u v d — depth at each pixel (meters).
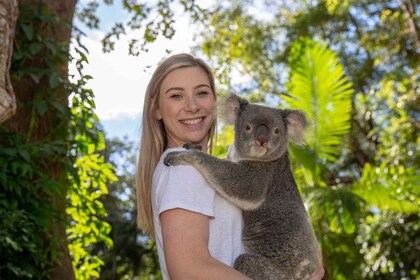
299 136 4.29
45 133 6.84
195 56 3.78
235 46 12.10
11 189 6.18
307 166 9.59
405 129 13.84
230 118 4.25
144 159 3.71
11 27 3.88
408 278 14.84
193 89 3.65
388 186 9.73
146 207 3.66
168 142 3.84
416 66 17.59
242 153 4.01
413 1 17.44
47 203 6.67
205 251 3.05
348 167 19.88
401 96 14.99
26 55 6.65
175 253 3.02
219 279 2.97
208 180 3.60
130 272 21.84
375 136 18.80
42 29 7.01
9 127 6.70
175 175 3.22
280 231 3.79
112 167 7.70
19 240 6.13
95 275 7.84
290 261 3.75
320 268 3.92
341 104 9.42
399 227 13.84
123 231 21.47
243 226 3.85
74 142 6.97
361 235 13.91
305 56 9.44
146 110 3.73
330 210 9.20
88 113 7.03
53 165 6.84
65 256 6.89
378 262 13.99
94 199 7.65
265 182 3.91
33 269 6.35
